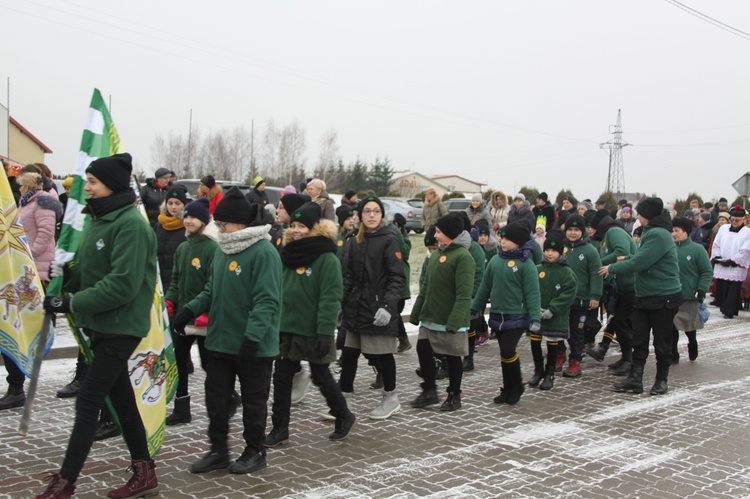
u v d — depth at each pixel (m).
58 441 5.46
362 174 65.94
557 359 8.66
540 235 11.18
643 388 7.87
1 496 4.37
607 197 31.81
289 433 5.94
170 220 6.69
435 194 12.68
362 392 7.47
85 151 4.51
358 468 5.11
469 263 6.50
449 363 6.75
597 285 8.37
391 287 6.07
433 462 5.29
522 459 5.41
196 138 60.16
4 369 7.55
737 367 9.16
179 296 5.96
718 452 5.71
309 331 5.48
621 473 5.16
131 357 4.52
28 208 7.05
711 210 17.67
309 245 5.45
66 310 4.12
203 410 6.51
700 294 9.11
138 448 4.39
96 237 4.20
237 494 4.54
